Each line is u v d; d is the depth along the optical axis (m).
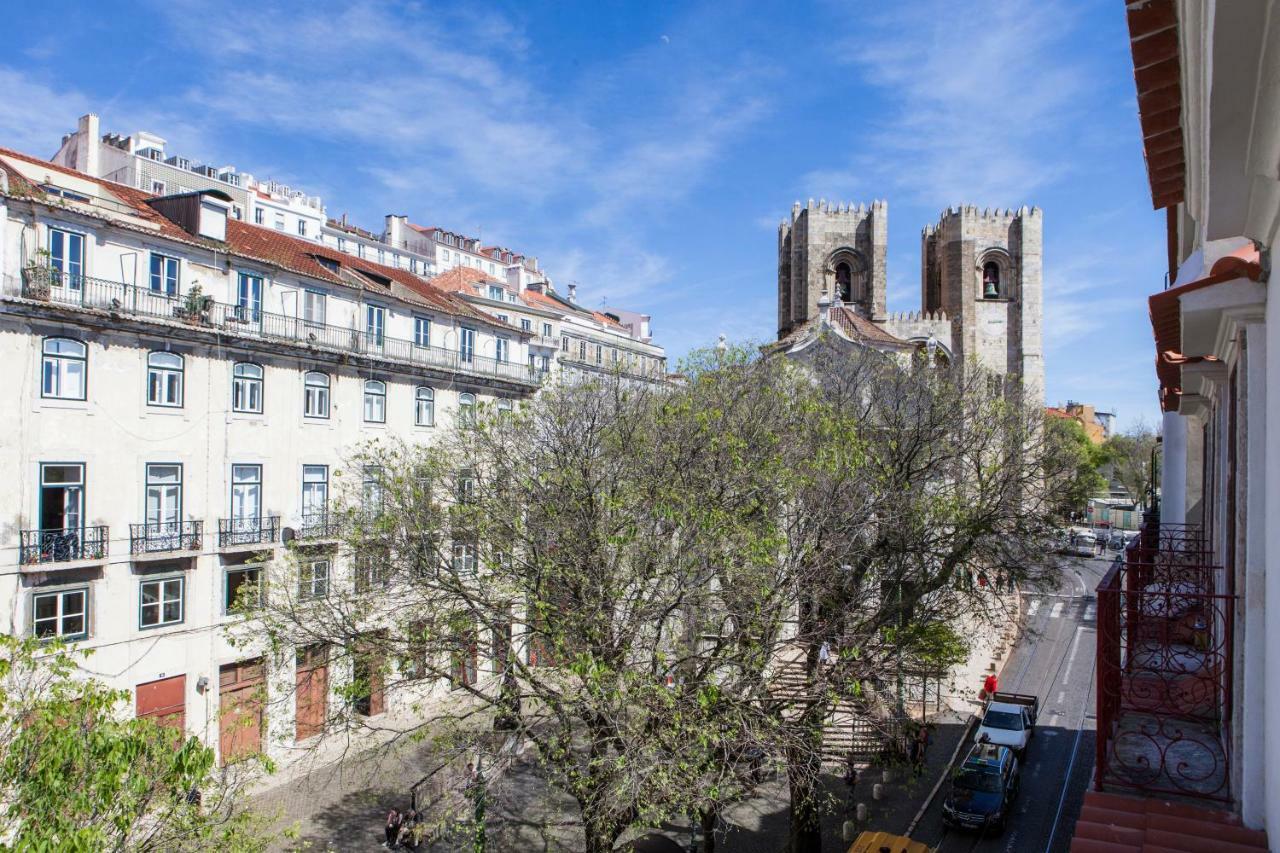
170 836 10.30
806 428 20.41
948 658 22.05
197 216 26.36
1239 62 3.88
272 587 20.39
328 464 28.88
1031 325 58.12
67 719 10.12
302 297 28.97
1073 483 30.08
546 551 15.87
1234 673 7.38
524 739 15.89
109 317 22.22
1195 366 10.02
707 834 16.31
